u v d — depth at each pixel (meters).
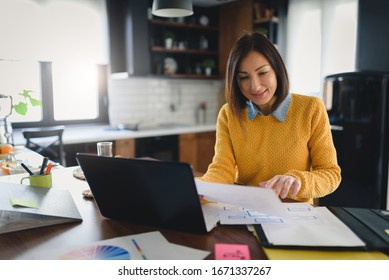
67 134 3.76
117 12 4.10
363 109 2.98
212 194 0.99
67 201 1.15
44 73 3.88
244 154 1.46
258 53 1.25
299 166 1.40
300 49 4.39
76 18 3.81
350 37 3.93
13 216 1.05
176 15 2.65
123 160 0.92
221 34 4.91
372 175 2.97
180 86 4.94
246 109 1.44
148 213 0.99
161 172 0.89
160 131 4.05
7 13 3.44
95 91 4.27
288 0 4.45
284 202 1.21
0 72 3.59
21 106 2.77
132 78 4.47
